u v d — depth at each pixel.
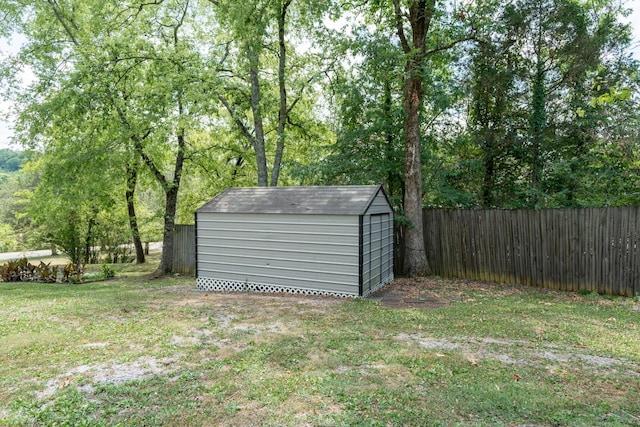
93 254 20.81
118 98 12.84
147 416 3.26
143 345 5.15
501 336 5.48
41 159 15.52
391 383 3.88
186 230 14.95
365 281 8.61
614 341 5.30
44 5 13.93
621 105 11.05
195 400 3.55
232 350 4.90
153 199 24.28
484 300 8.09
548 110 12.52
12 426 3.12
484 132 12.49
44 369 4.32
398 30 11.23
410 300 8.15
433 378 4.00
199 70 12.96
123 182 15.32
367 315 6.70
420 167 11.26
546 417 3.21
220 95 13.89
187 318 6.59
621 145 9.66
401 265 11.77
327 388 3.75
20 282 14.23
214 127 15.62
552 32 11.64
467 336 5.47
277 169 14.63
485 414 3.27
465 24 11.38
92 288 11.89
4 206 34.81
